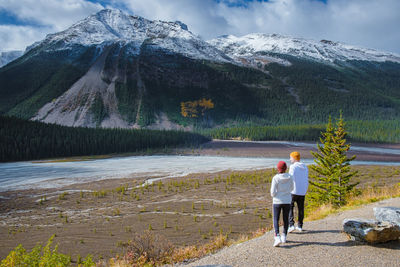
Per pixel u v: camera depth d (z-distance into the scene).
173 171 83.25
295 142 194.75
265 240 8.36
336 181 22.61
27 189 58.50
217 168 89.06
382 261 5.99
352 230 7.35
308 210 18.20
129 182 65.62
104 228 32.94
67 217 38.34
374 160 114.44
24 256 8.95
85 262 11.04
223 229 30.72
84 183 65.00
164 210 40.47
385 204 11.48
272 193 7.52
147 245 12.31
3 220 37.53
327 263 6.08
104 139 146.88
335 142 22.80
